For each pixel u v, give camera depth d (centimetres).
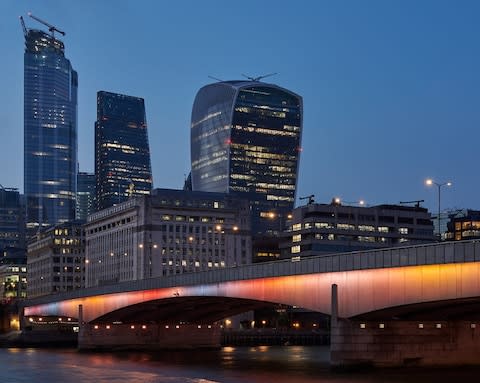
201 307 14988
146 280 14250
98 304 16588
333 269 9481
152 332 17288
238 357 14562
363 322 9388
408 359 9525
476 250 7738
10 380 9969
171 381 9656
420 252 8306
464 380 8406
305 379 9144
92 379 10012
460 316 9625
